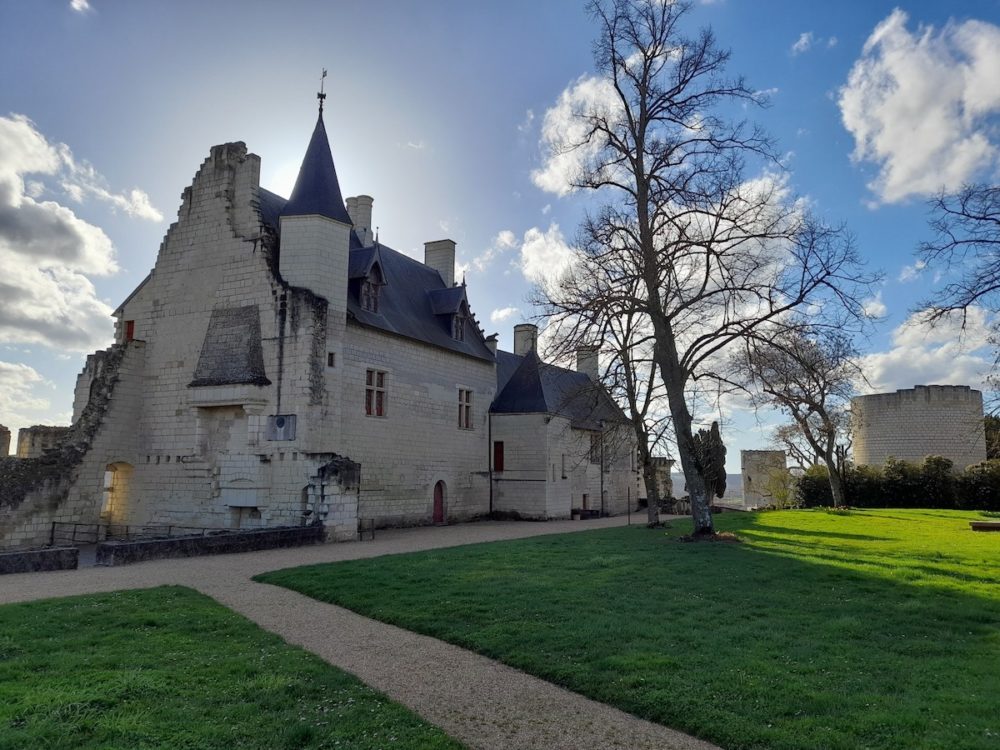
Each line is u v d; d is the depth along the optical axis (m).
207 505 24.41
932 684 6.96
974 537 20.08
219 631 9.37
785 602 10.84
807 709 6.33
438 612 10.41
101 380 25.77
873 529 23.19
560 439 37.19
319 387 23.66
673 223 20.69
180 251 26.84
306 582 13.01
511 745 5.87
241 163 26.38
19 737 5.51
